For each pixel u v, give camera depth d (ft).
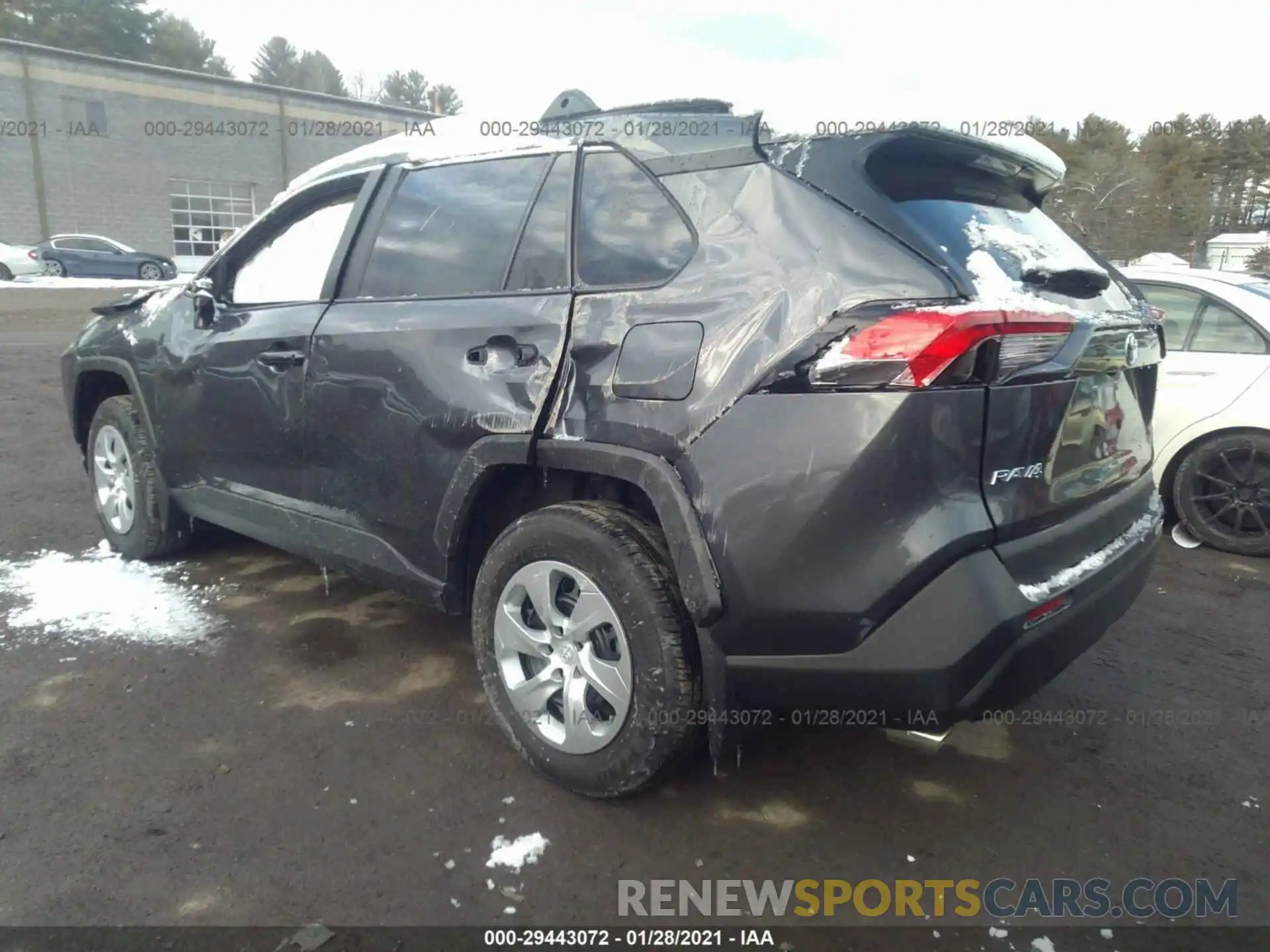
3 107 94.58
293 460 10.85
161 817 8.02
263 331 11.02
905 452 6.55
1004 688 6.93
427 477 9.22
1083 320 7.42
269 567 14.15
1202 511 16.11
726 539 7.08
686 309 7.52
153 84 102.12
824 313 6.81
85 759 8.89
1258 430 15.39
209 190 108.37
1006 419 6.82
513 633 8.69
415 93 223.71
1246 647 12.17
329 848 7.68
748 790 8.64
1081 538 7.80
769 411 6.93
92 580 13.47
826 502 6.73
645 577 7.62
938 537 6.58
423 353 9.16
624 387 7.71
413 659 11.19
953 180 8.29
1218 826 8.31
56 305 59.16
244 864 7.45
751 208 7.53
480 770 8.86
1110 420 8.43
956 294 6.70
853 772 9.00
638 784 7.95
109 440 14.34
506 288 8.93
